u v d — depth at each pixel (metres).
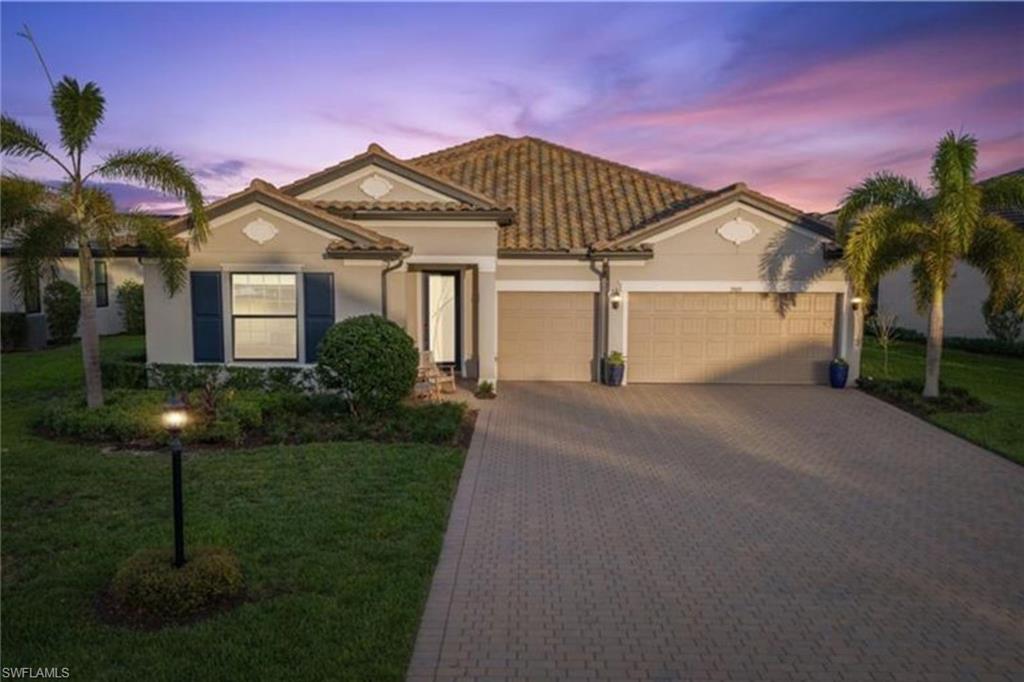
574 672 5.02
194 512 7.78
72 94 11.23
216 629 5.26
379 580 6.14
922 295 15.15
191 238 13.90
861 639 5.54
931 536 7.77
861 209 15.23
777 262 17.00
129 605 5.50
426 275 17.97
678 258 17.09
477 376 17.12
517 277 17.47
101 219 11.95
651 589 6.36
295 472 9.31
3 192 11.12
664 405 14.91
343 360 11.83
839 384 16.94
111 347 21.81
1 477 8.93
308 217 13.95
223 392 12.38
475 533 7.68
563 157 22.09
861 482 9.72
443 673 4.96
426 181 15.94
